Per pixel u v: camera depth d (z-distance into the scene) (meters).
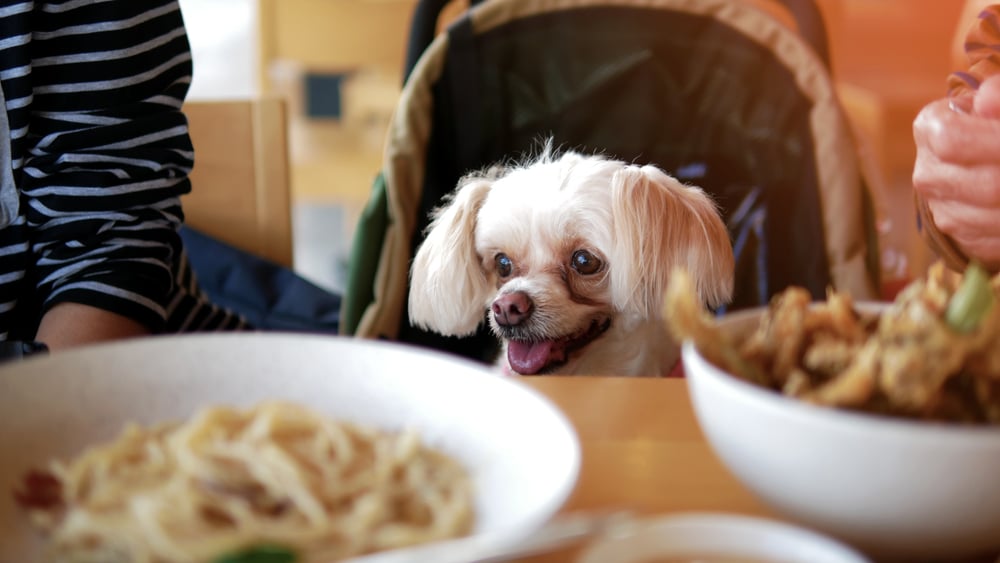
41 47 1.07
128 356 0.60
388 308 1.39
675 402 0.70
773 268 1.43
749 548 0.42
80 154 1.08
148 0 1.13
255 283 1.52
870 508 0.44
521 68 1.44
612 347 1.46
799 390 0.48
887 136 3.63
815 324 0.52
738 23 1.42
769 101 1.42
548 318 1.39
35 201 1.07
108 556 0.44
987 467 0.41
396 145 1.39
